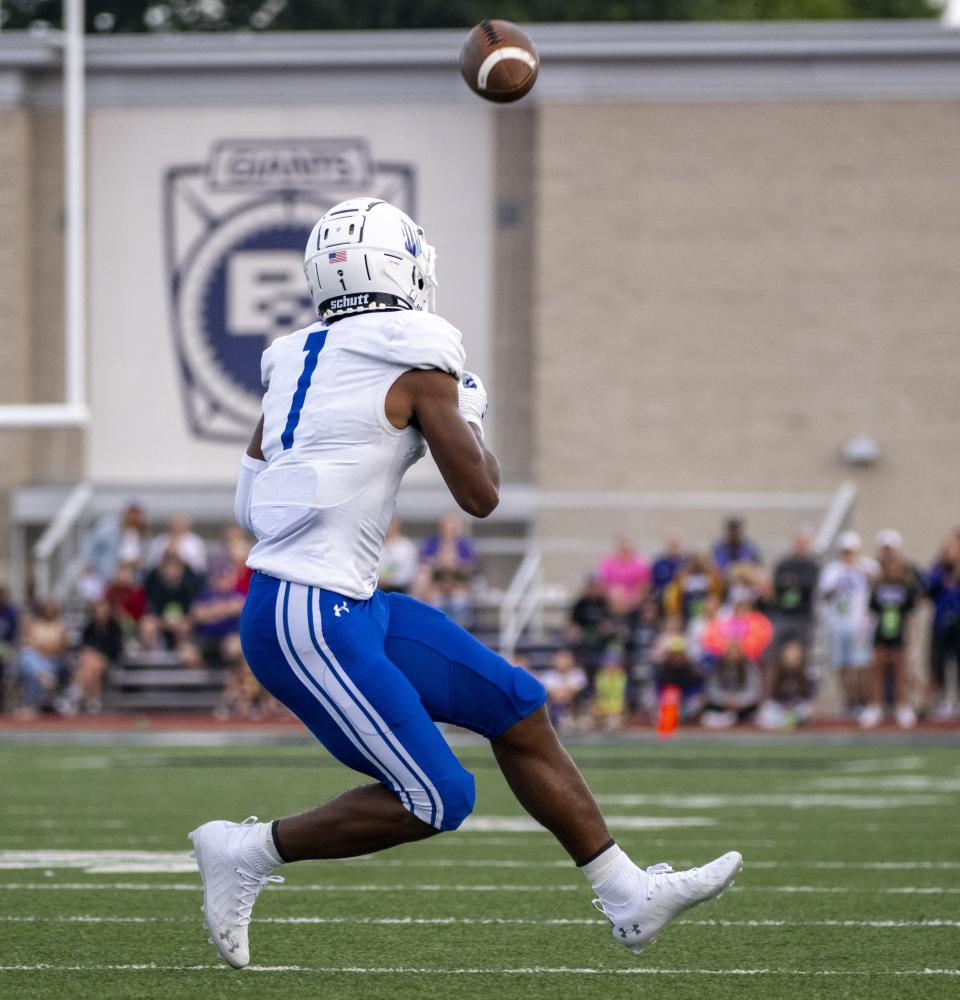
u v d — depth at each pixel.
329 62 75.81
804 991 15.31
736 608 61.38
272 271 76.31
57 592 74.88
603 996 15.02
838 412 74.25
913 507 74.00
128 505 69.69
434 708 14.40
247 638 14.38
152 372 76.56
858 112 74.38
